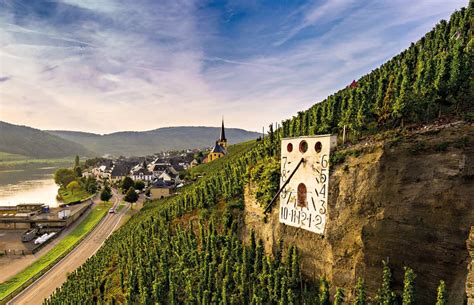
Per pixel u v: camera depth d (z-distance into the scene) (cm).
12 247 8062
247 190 3941
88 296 4078
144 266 3994
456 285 1975
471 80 2444
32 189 19688
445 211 2058
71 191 16350
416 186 2167
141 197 13688
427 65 2820
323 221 2617
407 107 2555
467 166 2038
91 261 5588
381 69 5294
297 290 2706
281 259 3017
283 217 3067
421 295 2094
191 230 4194
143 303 3288
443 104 2492
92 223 9988
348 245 2388
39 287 5675
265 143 5050
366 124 2841
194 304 3130
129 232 6091
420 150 2197
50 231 9350
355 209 2377
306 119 4131
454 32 4572
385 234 2219
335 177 2550
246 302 2906
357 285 2209
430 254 2086
